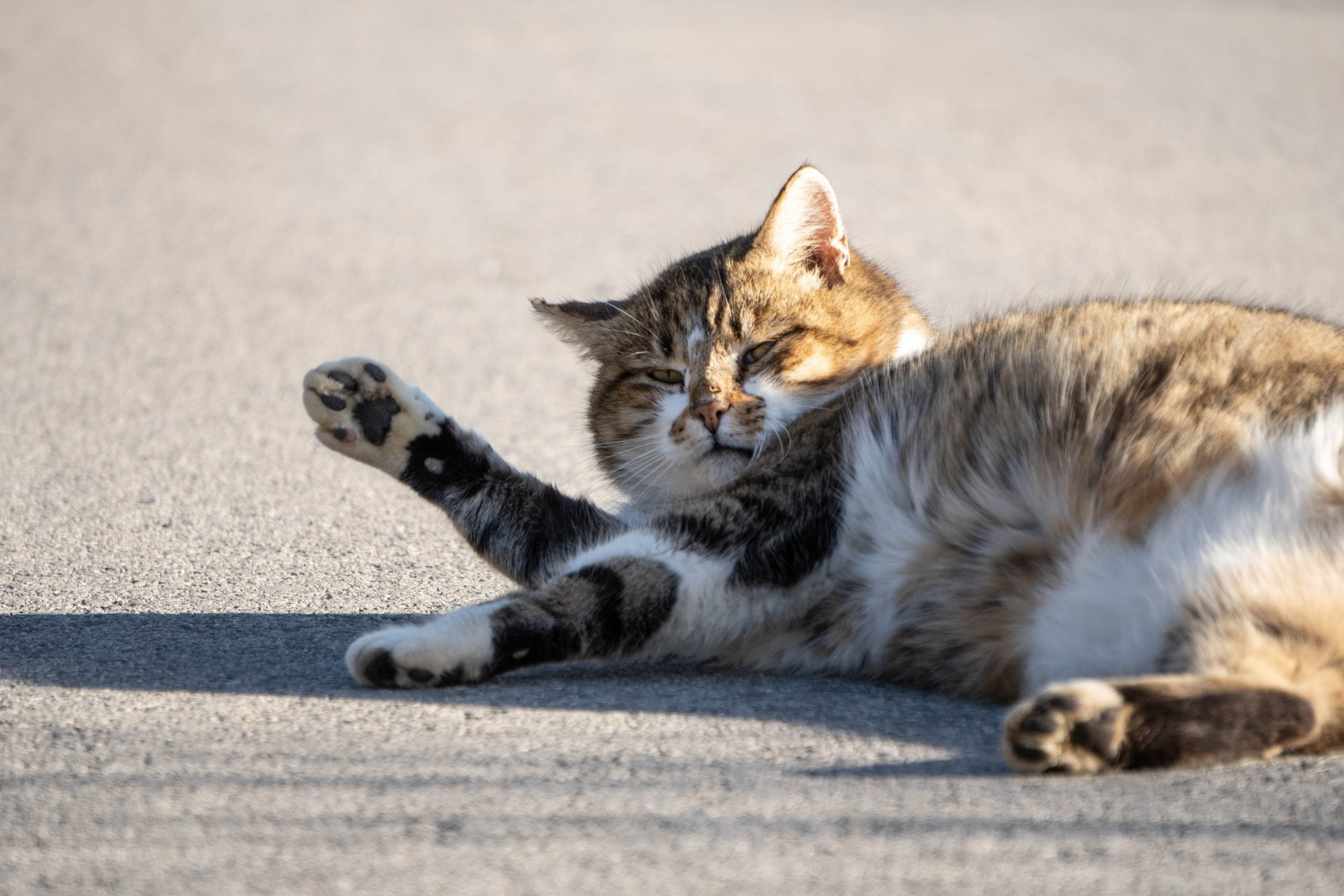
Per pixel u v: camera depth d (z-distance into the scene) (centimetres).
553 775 491
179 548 824
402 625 653
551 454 1046
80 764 501
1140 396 565
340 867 424
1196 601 506
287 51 3038
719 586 615
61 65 2895
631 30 3312
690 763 502
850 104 2528
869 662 622
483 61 2942
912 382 649
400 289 1567
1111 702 476
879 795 472
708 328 762
